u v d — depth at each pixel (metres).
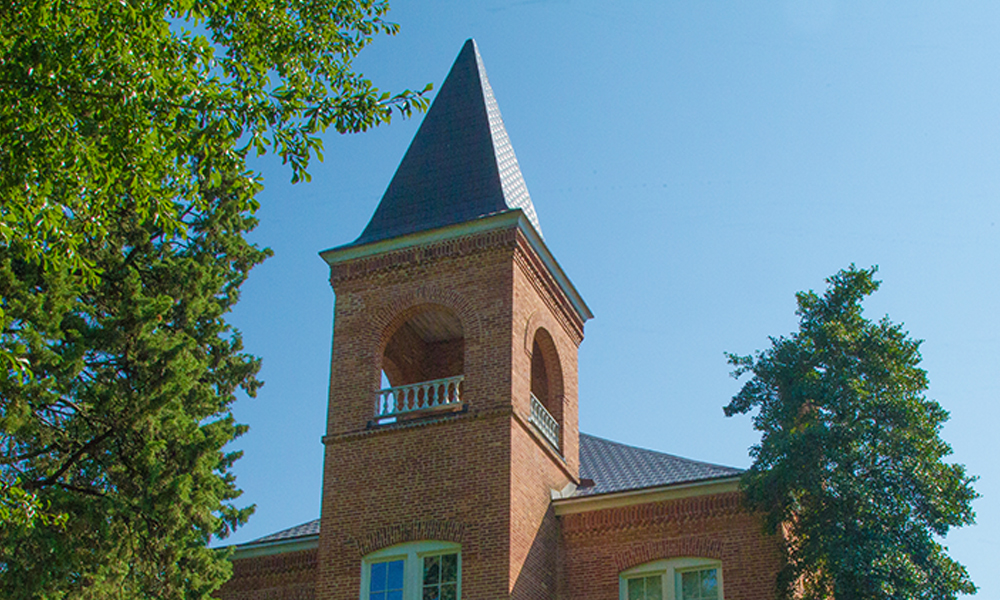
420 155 29.98
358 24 16.02
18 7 12.19
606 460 29.86
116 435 20.42
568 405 28.91
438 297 26.39
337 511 24.56
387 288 27.05
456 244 26.75
